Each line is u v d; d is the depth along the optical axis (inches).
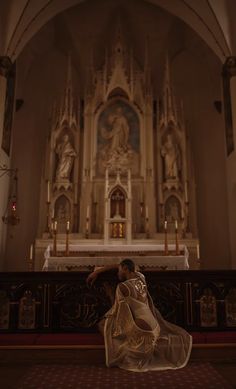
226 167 629.6
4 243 573.6
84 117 631.2
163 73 706.8
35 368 221.6
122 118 630.5
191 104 694.5
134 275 237.0
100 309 267.7
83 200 593.0
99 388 182.7
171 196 605.3
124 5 694.5
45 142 661.9
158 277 272.8
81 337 250.7
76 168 612.7
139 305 222.4
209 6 564.1
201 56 710.5
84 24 708.7
